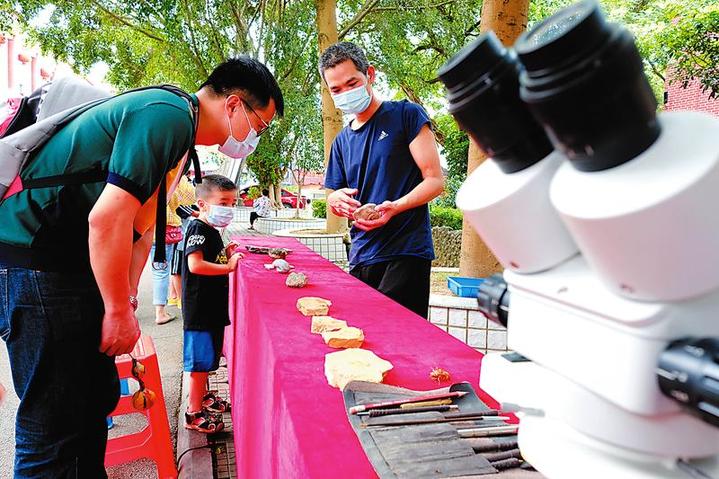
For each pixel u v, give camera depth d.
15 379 1.56
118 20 8.48
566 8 0.50
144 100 1.49
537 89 0.48
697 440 0.54
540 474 0.75
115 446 2.35
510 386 0.71
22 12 7.83
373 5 8.15
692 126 0.48
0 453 2.77
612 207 0.46
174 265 5.14
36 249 1.47
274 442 1.19
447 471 0.76
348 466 0.81
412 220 2.59
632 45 0.44
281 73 8.22
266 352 1.52
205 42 8.45
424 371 1.28
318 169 9.62
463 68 0.57
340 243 6.02
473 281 3.23
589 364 0.56
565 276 0.59
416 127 2.55
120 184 1.40
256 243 4.12
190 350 2.74
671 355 0.49
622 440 0.56
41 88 1.63
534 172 0.57
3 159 1.40
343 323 1.57
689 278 0.47
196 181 1.88
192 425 2.83
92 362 1.59
